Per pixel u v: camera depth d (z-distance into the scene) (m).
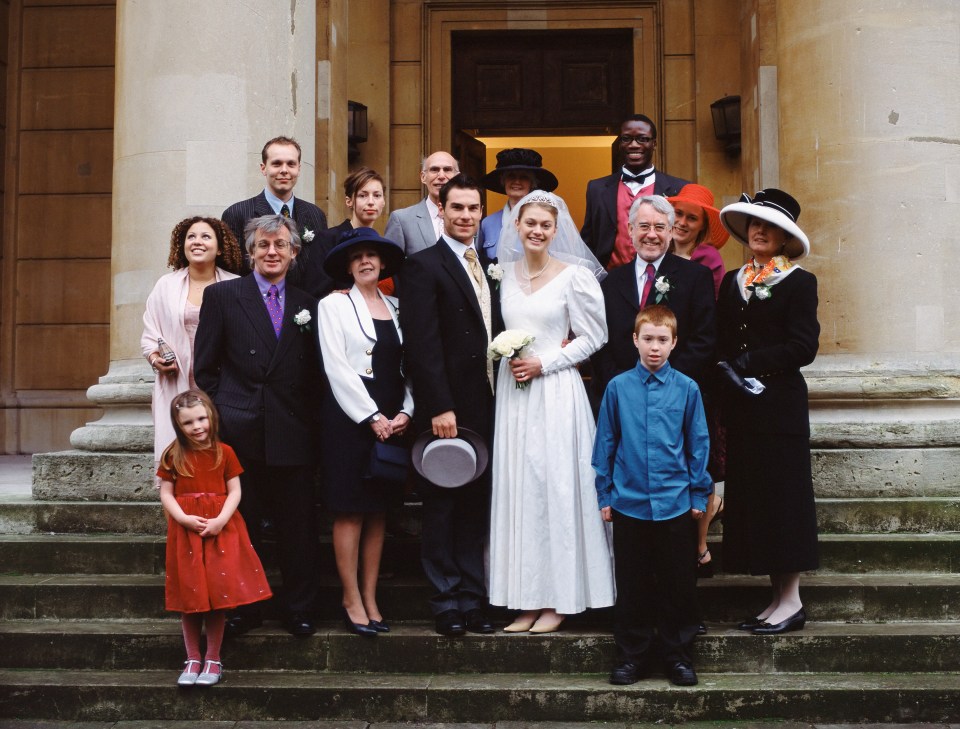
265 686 4.55
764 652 4.70
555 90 10.41
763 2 8.97
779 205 4.94
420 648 4.76
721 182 9.93
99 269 11.24
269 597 4.76
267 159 5.55
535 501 4.77
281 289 5.02
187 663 4.63
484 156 10.95
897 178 6.12
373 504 4.75
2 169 11.31
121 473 5.98
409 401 4.97
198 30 6.32
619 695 4.45
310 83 6.84
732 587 5.05
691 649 4.69
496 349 4.72
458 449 4.73
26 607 5.19
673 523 4.54
